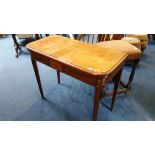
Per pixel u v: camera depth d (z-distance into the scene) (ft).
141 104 5.95
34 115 5.50
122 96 6.33
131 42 7.70
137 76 7.59
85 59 3.99
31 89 6.73
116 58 4.06
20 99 6.19
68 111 5.65
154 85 6.99
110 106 5.83
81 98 6.25
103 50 4.48
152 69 8.20
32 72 7.91
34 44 4.91
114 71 3.89
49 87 6.84
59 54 4.25
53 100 6.14
